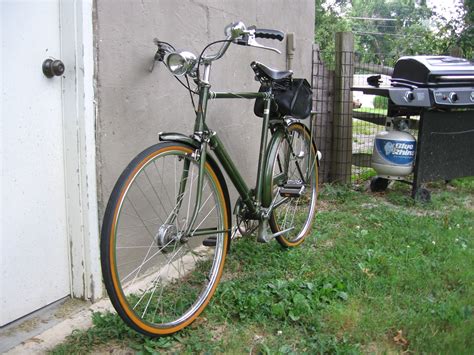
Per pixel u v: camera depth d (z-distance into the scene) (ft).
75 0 7.67
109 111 8.42
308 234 12.16
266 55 14.24
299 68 16.80
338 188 17.06
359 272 9.82
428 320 7.95
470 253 10.92
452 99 14.74
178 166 9.89
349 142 17.90
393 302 8.66
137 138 9.12
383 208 14.57
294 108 9.91
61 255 8.30
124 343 7.31
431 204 15.38
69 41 7.80
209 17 11.07
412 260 10.48
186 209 8.39
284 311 8.13
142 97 9.14
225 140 12.10
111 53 8.34
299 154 11.21
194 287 9.00
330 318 7.99
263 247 11.03
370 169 20.03
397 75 16.03
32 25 7.39
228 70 12.04
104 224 6.55
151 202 9.46
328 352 7.23
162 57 8.43
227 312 8.25
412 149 15.67
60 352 6.94
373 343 7.52
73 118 7.98
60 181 8.14
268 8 14.15
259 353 7.20
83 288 8.43
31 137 7.54
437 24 35.58
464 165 16.49
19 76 7.25
